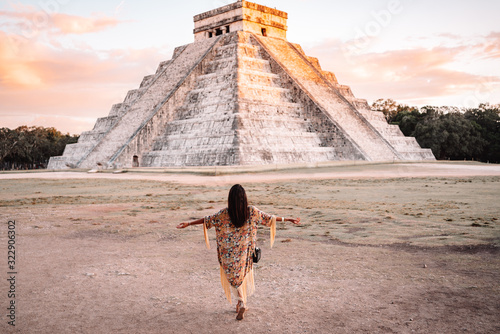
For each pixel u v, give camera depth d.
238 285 6.60
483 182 29.30
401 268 8.73
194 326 6.26
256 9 77.44
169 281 8.38
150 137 63.97
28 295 7.62
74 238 12.48
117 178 42.78
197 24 83.12
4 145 104.56
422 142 91.50
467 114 104.94
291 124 62.75
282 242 11.52
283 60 74.25
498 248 9.85
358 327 6.07
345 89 81.81
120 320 6.52
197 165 55.94
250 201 20.25
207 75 69.56
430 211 15.91
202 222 6.93
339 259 9.59
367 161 56.31
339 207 17.77
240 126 55.69
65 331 6.14
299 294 7.46
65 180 40.53
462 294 7.15
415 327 6.00
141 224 14.66
